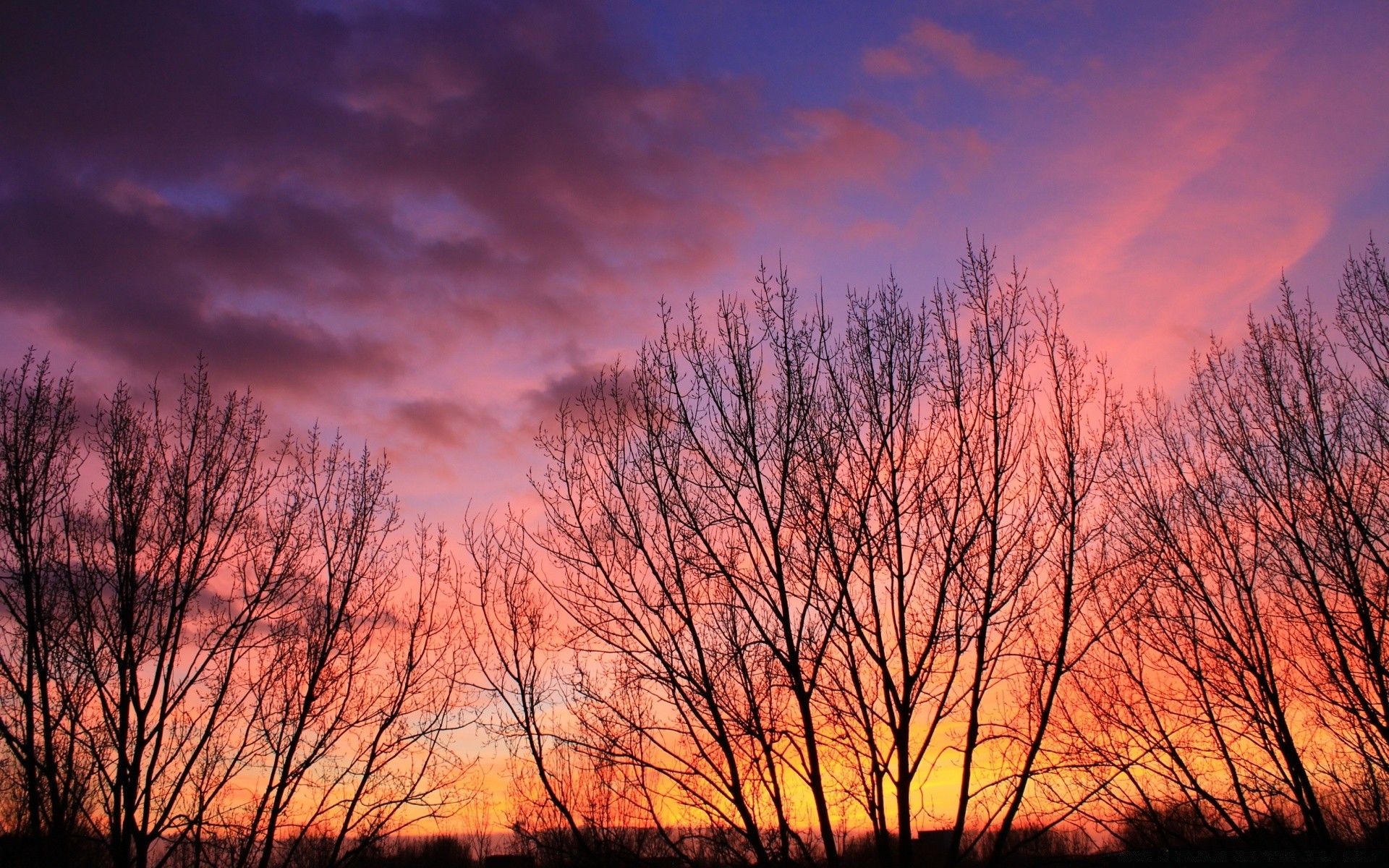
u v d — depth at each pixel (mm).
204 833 17484
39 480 17609
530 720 14742
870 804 12969
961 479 13992
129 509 17641
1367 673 16875
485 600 16031
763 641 13711
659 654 14094
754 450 14766
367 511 21141
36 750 16531
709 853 13305
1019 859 13609
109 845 15875
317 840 19516
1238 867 16219
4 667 16547
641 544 14797
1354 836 17156
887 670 13484
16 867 15500
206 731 17453
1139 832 16172
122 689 16703
